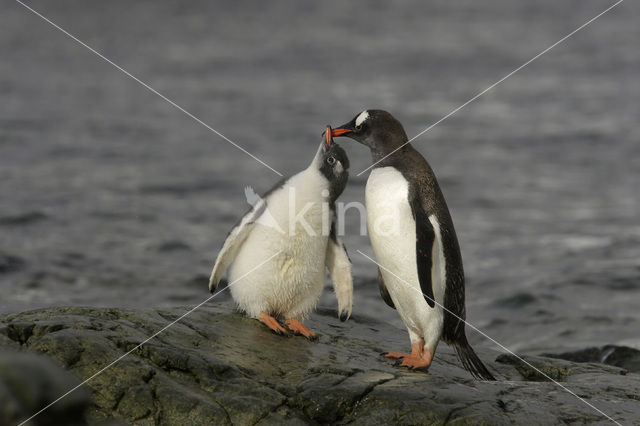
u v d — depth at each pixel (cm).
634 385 698
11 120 3288
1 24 7681
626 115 3503
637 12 8756
